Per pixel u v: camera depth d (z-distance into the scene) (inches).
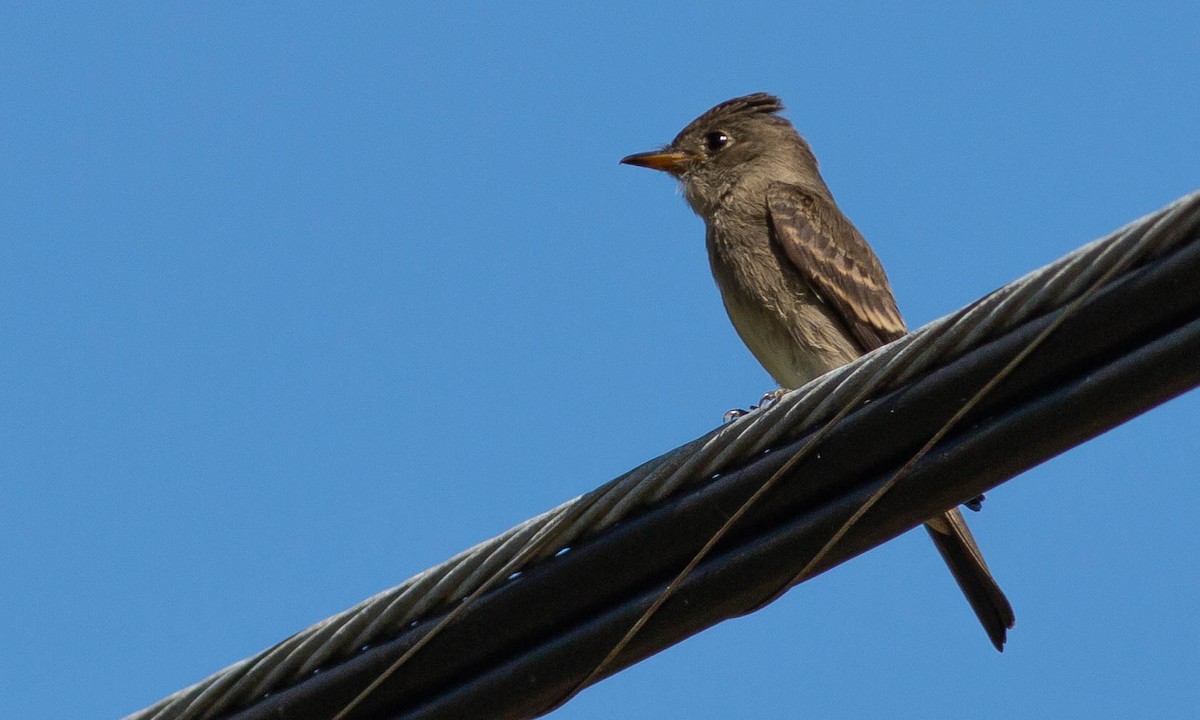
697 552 412.5
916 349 388.8
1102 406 369.7
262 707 434.0
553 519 416.2
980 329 382.3
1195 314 362.0
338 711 430.6
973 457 385.1
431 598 422.3
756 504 407.5
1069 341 372.2
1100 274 366.3
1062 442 377.1
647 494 414.0
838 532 399.5
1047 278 372.8
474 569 418.9
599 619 419.2
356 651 429.4
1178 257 358.9
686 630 413.7
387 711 433.7
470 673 428.5
